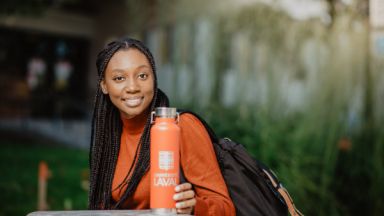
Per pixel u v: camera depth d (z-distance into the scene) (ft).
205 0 33.27
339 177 20.67
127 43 6.51
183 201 5.58
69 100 60.95
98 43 58.59
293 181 20.54
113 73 6.45
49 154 40.22
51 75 61.98
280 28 26.30
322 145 21.62
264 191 6.78
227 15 30.83
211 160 6.40
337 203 20.18
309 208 20.18
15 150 41.37
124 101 6.47
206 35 32.73
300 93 24.14
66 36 61.05
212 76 31.55
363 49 21.26
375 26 18.37
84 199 25.46
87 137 48.52
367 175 20.06
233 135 24.23
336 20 22.79
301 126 22.88
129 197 6.62
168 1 37.81
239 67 29.07
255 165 6.84
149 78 6.50
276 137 22.75
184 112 6.63
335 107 21.98
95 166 7.00
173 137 5.54
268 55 26.94
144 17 42.01
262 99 26.50
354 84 21.53
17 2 33.14
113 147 7.00
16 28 57.06
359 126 20.89
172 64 36.63
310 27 24.27
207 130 6.79
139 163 6.57
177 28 36.37
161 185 5.50
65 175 31.42
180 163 6.31
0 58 59.26
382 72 20.58
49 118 60.64
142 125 6.85
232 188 6.65
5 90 59.67
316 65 23.57
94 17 59.77
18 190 27.20
